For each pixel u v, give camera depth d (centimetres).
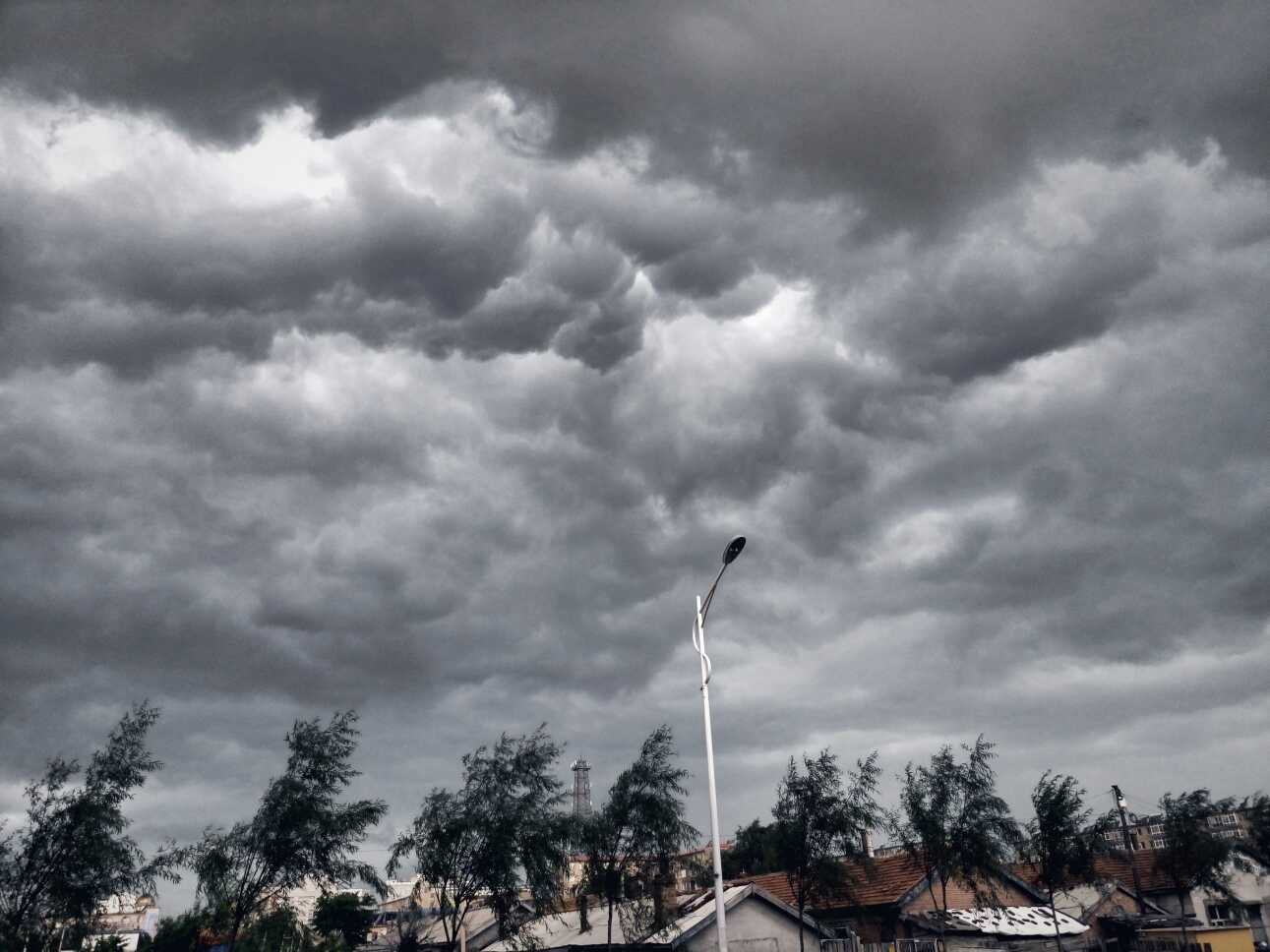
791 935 3841
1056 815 3794
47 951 2317
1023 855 3769
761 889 3831
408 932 3294
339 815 2705
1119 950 4131
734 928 3728
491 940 4434
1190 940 3797
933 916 3931
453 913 2986
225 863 2611
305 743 2770
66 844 2350
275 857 2628
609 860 3300
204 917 2691
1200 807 3866
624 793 3375
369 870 2720
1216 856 3734
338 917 4084
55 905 2323
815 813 3447
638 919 3338
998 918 4178
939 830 3597
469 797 3083
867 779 3488
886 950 3841
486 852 2973
